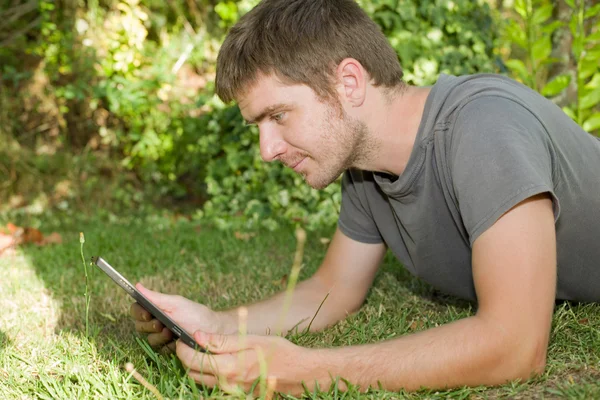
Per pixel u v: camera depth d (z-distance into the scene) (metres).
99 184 6.00
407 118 1.73
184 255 3.51
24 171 5.92
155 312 1.55
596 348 1.73
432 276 2.00
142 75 6.16
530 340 1.41
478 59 4.41
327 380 1.51
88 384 1.63
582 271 1.90
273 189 4.53
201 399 1.50
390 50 1.74
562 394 1.46
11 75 6.19
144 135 6.10
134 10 6.34
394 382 1.48
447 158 1.64
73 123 6.55
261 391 1.43
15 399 1.62
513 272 1.41
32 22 6.46
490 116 1.54
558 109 1.76
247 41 1.64
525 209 1.44
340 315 2.13
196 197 6.34
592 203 1.77
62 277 2.97
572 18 3.68
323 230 4.09
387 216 2.02
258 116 1.67
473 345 1.42
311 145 1.66
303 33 1.62
